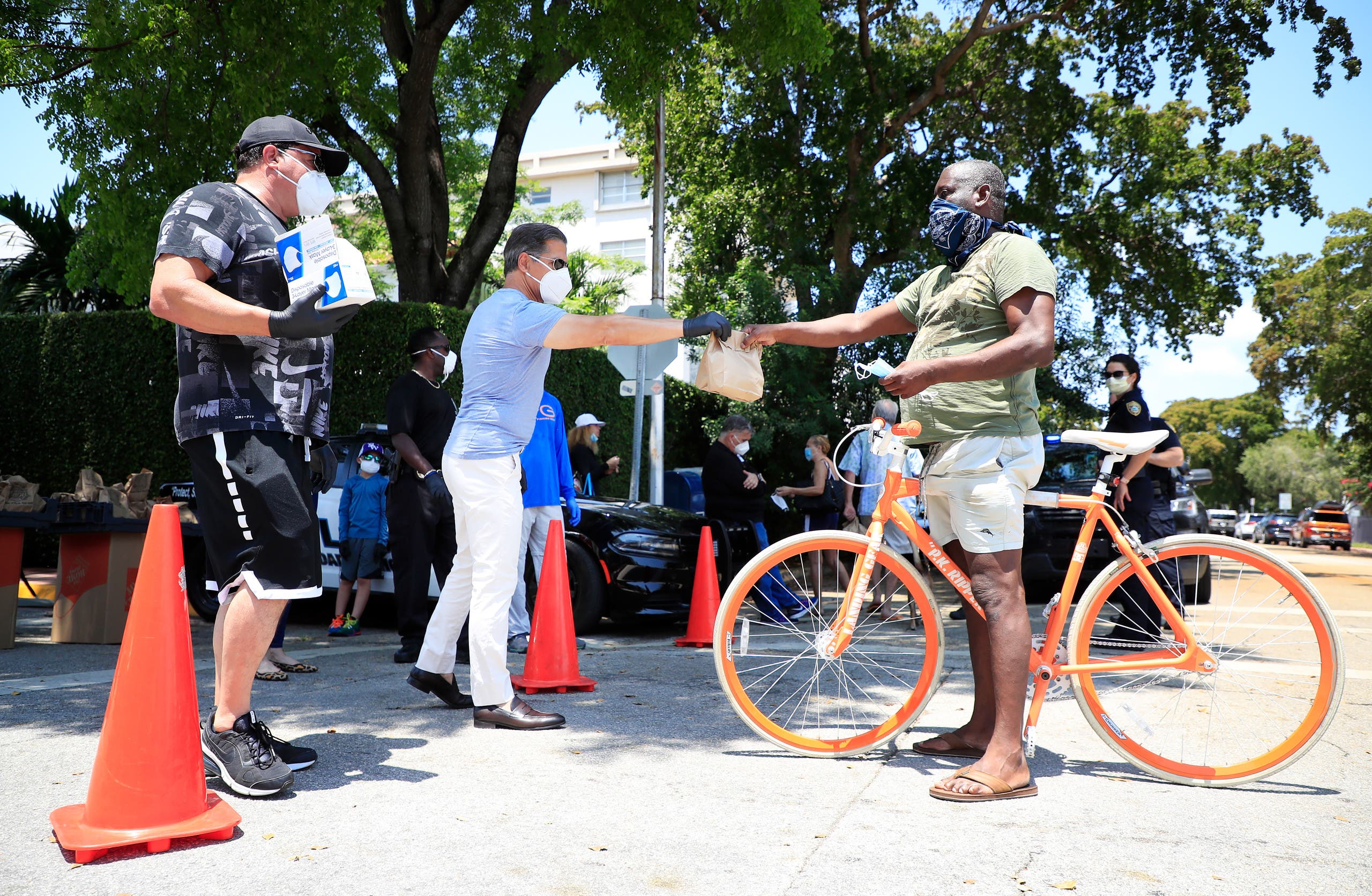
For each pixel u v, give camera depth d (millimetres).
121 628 6824
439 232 12859
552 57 11539
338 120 11961
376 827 2686
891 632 3834
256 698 4629
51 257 15961
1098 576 3457
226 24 9117
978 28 17734
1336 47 17000
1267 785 3246
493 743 3709
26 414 13492
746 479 8031
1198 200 21281
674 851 2516
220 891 2219
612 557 7102
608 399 15234
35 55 9297
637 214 45562
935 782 3203
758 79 18000
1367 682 5195
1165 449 6371
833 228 19188
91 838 2443
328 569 7738
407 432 5672
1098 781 3283
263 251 3029
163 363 13016
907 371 3045
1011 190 20016
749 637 3703
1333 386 34531
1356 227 34500
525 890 2244
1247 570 3387
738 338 3617
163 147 9812
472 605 3994
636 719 4172
